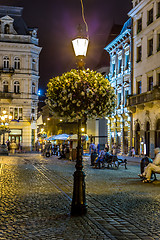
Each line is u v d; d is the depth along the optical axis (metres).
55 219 7.29
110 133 46.19
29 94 53.53
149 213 7.95
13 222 7.01
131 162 27.56
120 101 42.25
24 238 5.90
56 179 14.55
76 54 8.66
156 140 31.19
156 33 31.78
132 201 9.48
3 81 52.84
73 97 8.19
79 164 8.10
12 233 6.20
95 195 10.49
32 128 54.09
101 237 6.00
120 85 41.66
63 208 8.42
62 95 8.23
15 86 53.47
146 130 33.62
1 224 6.84
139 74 35.88
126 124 39.72
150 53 33.66
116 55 43.50
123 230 6.46
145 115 33.56
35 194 10.48
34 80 54.81
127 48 39.69
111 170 19.66
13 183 12.98
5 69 52.50
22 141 53.22
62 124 70.38
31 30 54.75
